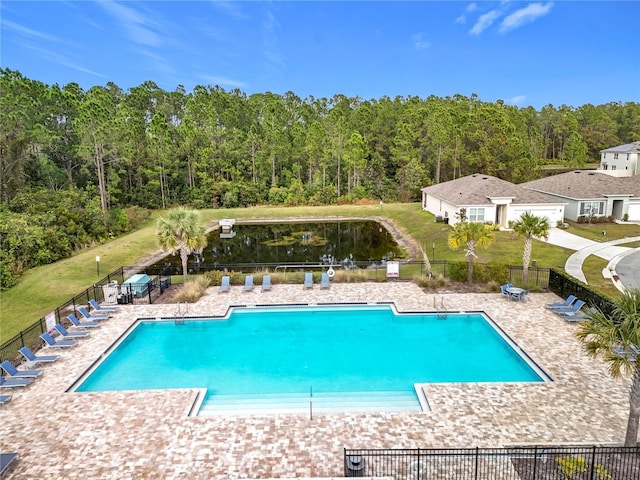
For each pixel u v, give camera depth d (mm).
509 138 68625
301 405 13570
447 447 10820
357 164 71062
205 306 21984
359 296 23016
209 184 68000
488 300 22000
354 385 14844
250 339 18906
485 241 23812
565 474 9641
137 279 23719
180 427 11969
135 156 63438
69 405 13219
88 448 11086
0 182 42000
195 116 72875
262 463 10383
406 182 70500
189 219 24594
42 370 15352
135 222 48844
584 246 32312
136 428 11953
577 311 19641
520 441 11047
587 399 13000
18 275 28516
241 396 14258
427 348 17734
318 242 41969
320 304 22000
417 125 77625
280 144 73500
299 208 62000
